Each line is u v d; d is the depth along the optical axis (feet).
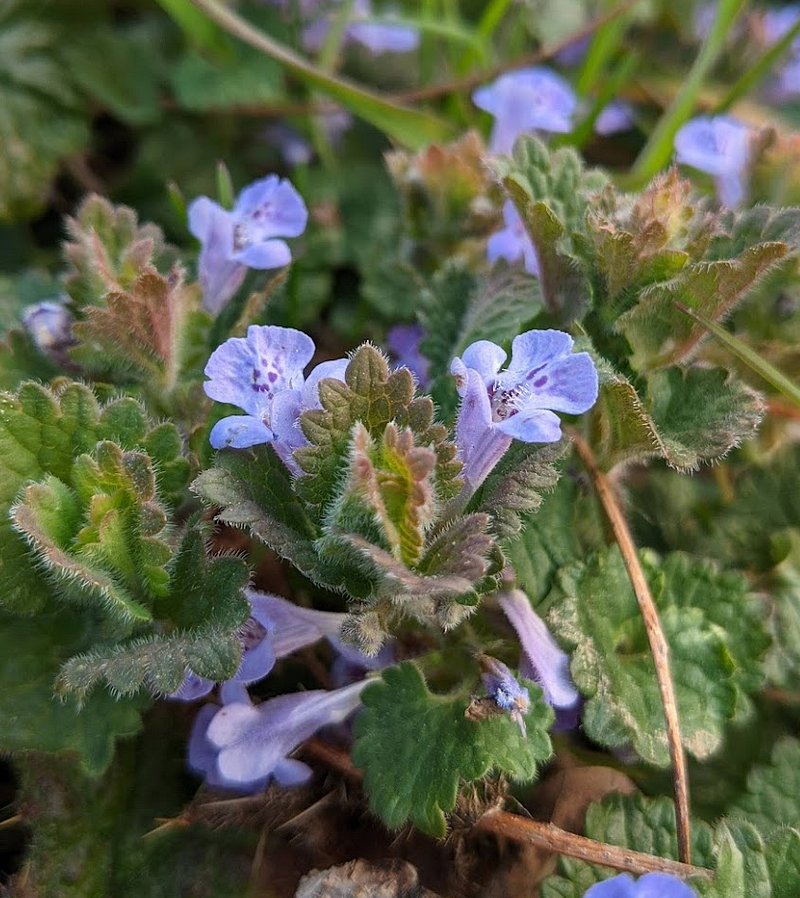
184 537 0.35
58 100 0.64
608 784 0.40
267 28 0.70
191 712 0.40
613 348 0.40
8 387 0.41
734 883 0.35
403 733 0.34
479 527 0.31
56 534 0.33
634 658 0.39
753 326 0.43
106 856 0.37
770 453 0.47
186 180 0.66
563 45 0.64
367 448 0.29
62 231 0.64
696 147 0.49
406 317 0.56
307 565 0.31
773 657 0.42
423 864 0.37
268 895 0.37
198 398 0.41
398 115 0.60
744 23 0.72
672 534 0.46
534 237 0.41
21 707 0.34
